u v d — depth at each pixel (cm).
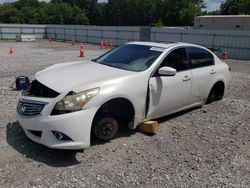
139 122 470
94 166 378
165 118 576
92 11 10656
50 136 375
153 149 435
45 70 491
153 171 374
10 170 358
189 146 455
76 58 1717
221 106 684
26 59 1596
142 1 9294
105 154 410
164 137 482
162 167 385
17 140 441
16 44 3142
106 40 3488
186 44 570
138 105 452
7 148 414
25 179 342
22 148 416
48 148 418
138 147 438
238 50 2242
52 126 369
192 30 2531
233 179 366
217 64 653
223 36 2316
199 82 578
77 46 3011
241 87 957
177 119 575
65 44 3319
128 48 552
